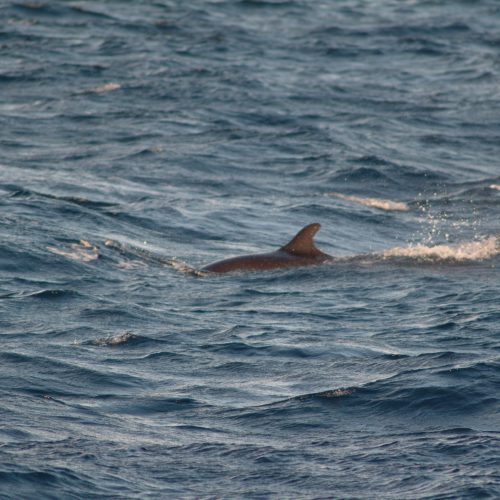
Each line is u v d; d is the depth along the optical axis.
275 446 32.69
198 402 37.59
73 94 127.81
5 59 143.12
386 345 46.38
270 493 28.73
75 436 32.84
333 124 121.12
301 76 144.88
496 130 122.38
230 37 166.00
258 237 77.62
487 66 155.12
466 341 47.03
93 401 37.44
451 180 100.88
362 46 164.88
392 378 39.94
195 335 48.03
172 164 100.12
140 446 32.25
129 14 177.00
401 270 63.97
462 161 109.19
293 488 29.11
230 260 65.50
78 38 158.62
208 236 76.50
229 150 107.06
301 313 53.41
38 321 49.88
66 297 55.00
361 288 59.41
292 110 126.50
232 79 138.75
